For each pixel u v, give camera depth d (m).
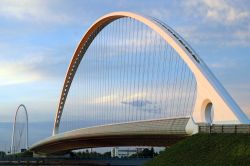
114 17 79.88
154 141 73.12
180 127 56.88
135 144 83.75
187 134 55.72
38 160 123.75
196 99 55.91
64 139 106.94
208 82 53.97
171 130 58.69
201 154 43.12
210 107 55.00
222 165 38.34
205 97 54.09
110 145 97.56
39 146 138.75
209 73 55.41
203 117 54.41
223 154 40.34
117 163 114.50
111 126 77.25
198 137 48.12
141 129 66.44
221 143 43.12
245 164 36.66
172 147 49.81
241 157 38.06
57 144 122.69
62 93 120.88
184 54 58.66
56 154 156.25
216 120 52.09
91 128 86.69
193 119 55.19
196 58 58.03
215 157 40.66
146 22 67.19
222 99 51.59
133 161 113.06
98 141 94.38
